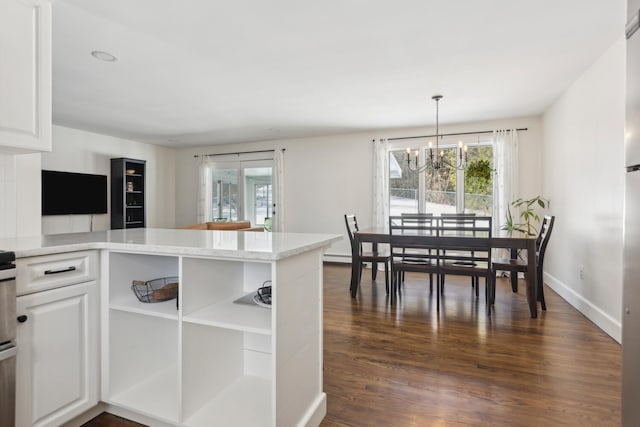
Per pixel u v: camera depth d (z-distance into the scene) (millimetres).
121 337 1676
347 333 2764
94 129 5688
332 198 6199
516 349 2434
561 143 3951
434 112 4660
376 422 1628
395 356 2336
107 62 3064
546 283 4508
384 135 5785
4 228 1973
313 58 2979
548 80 3486
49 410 1430
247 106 4383
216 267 1648
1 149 1690
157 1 2143
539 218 4809
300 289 1507
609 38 2621
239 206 7000
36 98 1663
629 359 1188
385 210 5734
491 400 1798
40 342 1400
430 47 2766
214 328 1650
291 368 1423
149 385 1743
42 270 1409
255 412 1523
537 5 2178
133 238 1788
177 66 3156
